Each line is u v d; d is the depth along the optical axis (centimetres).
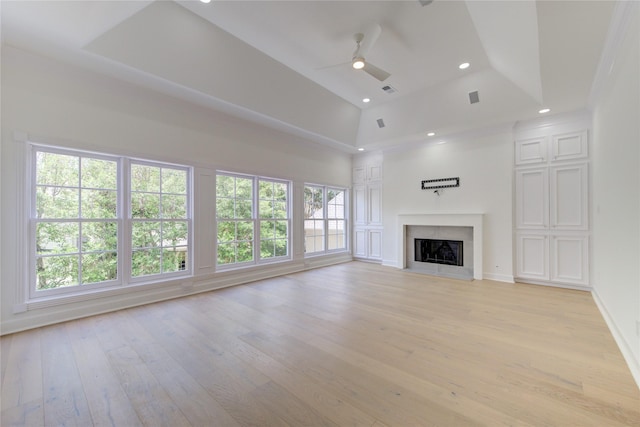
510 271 455
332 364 206
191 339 248
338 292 400
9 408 159
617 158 245
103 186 328
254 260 485
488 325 278
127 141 333
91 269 318
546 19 203
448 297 373
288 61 364
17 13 218
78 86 299
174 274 385
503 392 172
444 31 300
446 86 420
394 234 607
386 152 617
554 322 285
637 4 181
